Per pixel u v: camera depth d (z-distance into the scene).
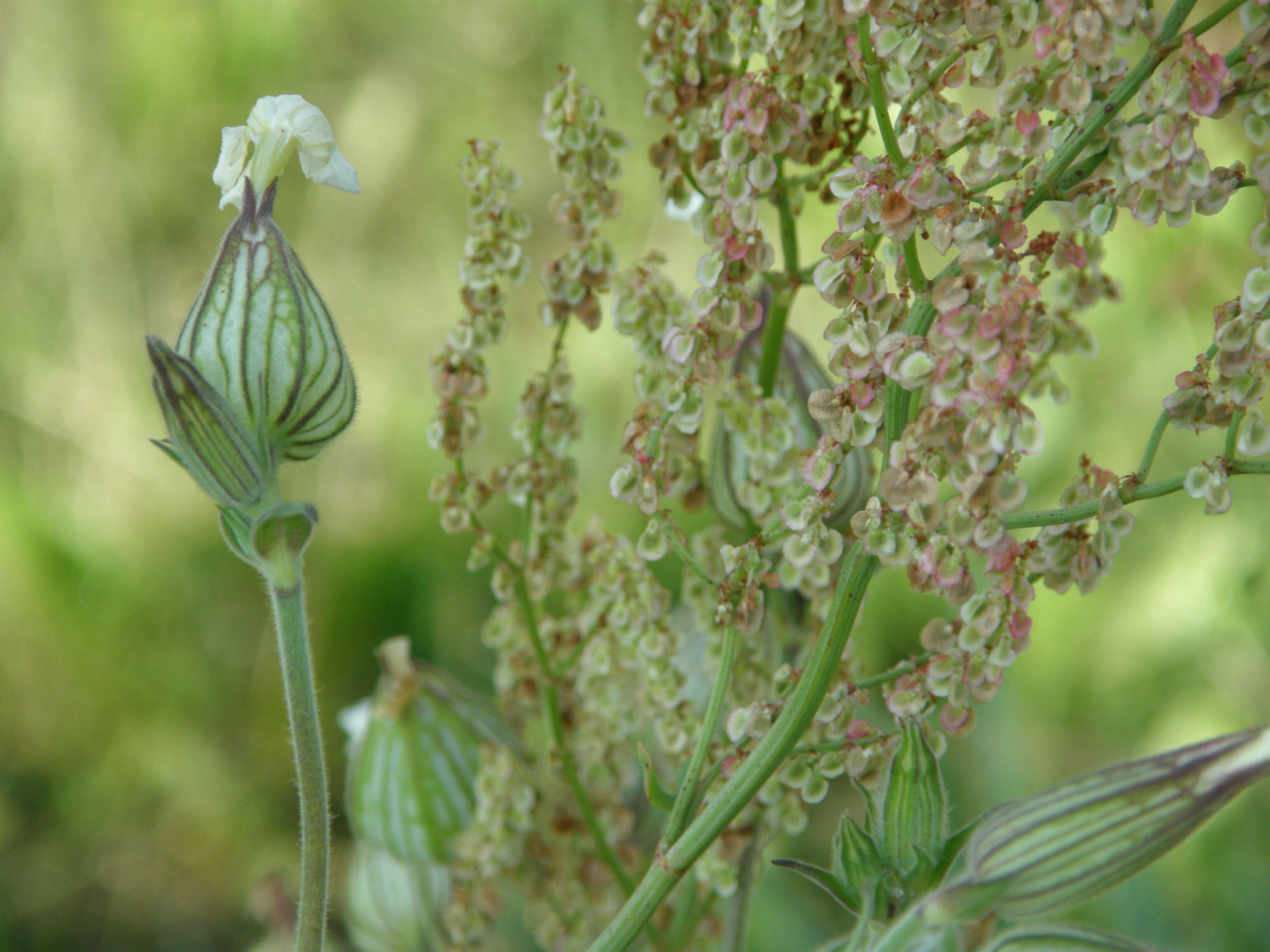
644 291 0.28
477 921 0.32
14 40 0.76
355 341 0.77
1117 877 0.26
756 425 0.29
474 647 0.67
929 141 0.26
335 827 0.66
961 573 0.26
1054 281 0.27
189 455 0.27
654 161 0.29
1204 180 0.25
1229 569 0.57
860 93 0.28
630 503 0.28
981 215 0.25
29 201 0.76
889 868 0.27
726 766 0.28
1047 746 0.56
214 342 0.27
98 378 0.76
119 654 0.70
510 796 0.31
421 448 0.73
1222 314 0.26
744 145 0.27
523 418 0.30
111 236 0.78
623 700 0.31
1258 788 0.49
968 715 0.27
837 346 0.26
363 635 0.68
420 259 0.78
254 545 0.27
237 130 0.28
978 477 0.25
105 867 0.66
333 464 0.73
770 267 0.27
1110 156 0.26
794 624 0.30
